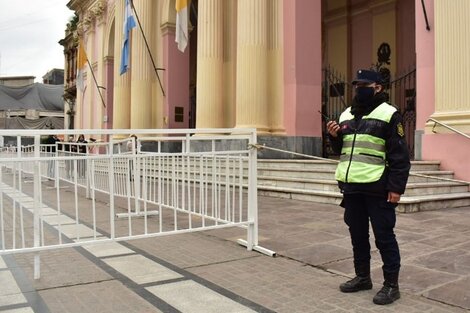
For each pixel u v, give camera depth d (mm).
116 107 22875
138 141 8297
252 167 5594
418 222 6824
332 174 9734
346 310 3586
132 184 7961
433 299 3748
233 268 4801
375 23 18156
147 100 20016
